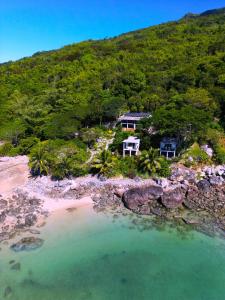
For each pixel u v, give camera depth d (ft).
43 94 357.61
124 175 193.57
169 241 136.36
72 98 322.14
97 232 143.33
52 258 123.44
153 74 339.16
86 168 198.08
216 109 252.42
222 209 159.53
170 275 115.03
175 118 201.98
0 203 165.17
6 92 395.96
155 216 157.89
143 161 193.98
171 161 203.82
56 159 198.49
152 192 170.40
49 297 103.76
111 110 263.70
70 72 417.08
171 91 298.35
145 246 132.98
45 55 535.19
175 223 150.82
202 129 206.49
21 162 227.20
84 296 104.53
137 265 120.37
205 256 125.59
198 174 192.75
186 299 103.55
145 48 456.45
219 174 188.96
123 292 106.42
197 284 110.32
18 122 288.51
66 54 495.41
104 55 464.24
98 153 224.33
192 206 163.53
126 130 252.21
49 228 145.38
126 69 380.37
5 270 115.44
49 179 191.52
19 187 184.65
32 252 126.41
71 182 184.14
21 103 338.95
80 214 159.12
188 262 122.01
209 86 288.92
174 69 348.38
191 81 305.94
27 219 149.89
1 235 137.39
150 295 105.19
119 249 130.72
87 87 350.84
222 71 307.99
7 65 509.35
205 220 151.23
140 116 256.11
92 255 126.31
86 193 179.83
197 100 246.68
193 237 138.92
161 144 211.61
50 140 242.99
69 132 243.81
